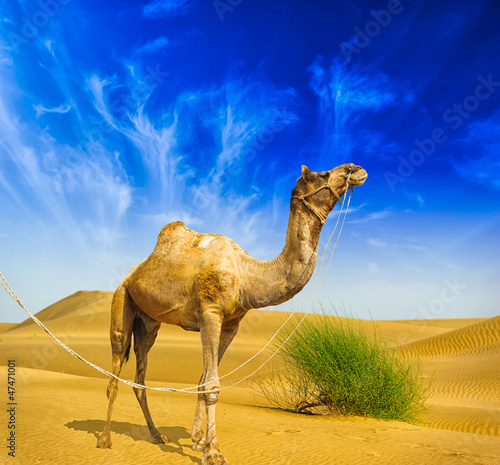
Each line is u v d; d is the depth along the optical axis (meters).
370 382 12.35
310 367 12.88
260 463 6.56
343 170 6.60
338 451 7.46
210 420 6.23
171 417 10.05
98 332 75.38
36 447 6.73
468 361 28.70
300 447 7.62
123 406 11.24
